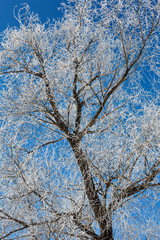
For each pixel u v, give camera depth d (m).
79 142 5.28
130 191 5.01
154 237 4.53
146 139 4.75
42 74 5.75
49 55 5.77
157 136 4.72
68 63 5.61
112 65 5.80
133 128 4.92
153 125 4.86
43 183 4.47
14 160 4.45
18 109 5.53
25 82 5.55
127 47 5.46
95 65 5.77
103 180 4.91
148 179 4.84
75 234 4.27
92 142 4.84
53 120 6.06
